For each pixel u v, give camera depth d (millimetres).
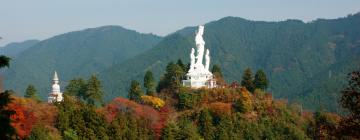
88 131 169750
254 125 196750
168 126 183750
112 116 190000
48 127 168125
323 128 66562
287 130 198625
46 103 196000
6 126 47062
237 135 189375
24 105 175250
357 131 59969
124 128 176750
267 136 194000
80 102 197500
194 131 185750
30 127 163000
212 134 189125
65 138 164500
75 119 172375
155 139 184125
